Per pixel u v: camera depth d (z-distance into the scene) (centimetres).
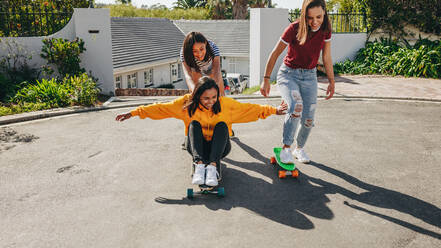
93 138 585
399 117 719
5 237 306
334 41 1379
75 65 942
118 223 329
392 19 1398
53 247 292
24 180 422
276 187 407
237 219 336
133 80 2155
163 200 374
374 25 1434
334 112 762
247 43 2822
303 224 328
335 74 1316
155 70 2381
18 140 571
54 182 418
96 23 974
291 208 358
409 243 298
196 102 371
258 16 1198
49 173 443
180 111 388
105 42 988
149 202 369
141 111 383
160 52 2455
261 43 1210
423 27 1386
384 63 1306
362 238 305
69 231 315
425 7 1367
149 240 302
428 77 1207
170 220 334
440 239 304
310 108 436
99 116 732
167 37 2795
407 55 1248
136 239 303
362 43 1434
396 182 419
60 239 303
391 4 1384
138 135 603
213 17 4022
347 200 375
